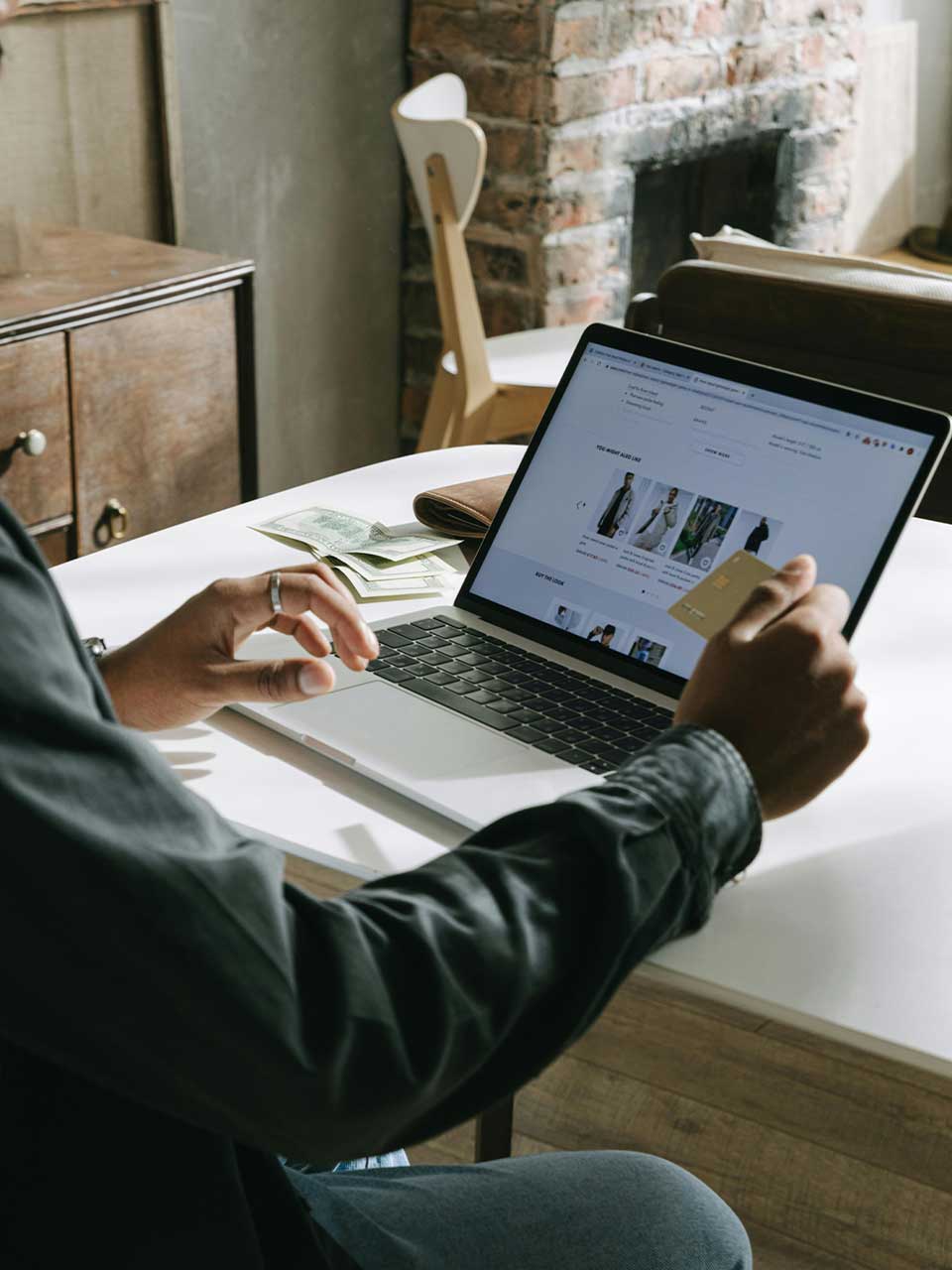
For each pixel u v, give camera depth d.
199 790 1.00
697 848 0.69
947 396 1.85
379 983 0.58
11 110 2.69
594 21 3.50
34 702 0.53
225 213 3.29
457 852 0.67
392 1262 0.80
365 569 1.36
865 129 4.88
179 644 1.04
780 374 1.18
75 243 2.51
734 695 0.76
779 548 1.12
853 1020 0.79
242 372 2.52
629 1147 1.84
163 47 2.93
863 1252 1.68
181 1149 0.63
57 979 0.53
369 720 1.07
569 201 3.61
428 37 3.60
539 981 0.63
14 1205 0.62
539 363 3.13
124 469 2.33
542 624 1.23
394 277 3.83
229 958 0.55
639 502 1.22
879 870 0.93
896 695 1.18
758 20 4.04
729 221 4.49
